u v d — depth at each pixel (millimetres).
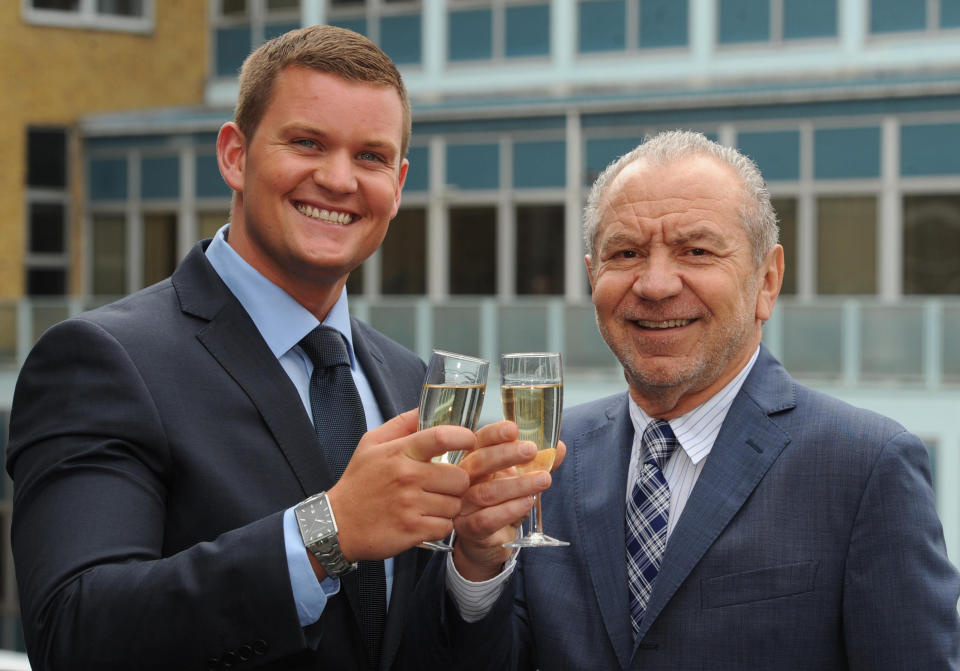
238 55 16531
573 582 2463
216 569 1841
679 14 13852
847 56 13227
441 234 14477
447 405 1927
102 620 1832
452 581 2240
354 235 2275
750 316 2400
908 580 2184
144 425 2057
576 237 13914
